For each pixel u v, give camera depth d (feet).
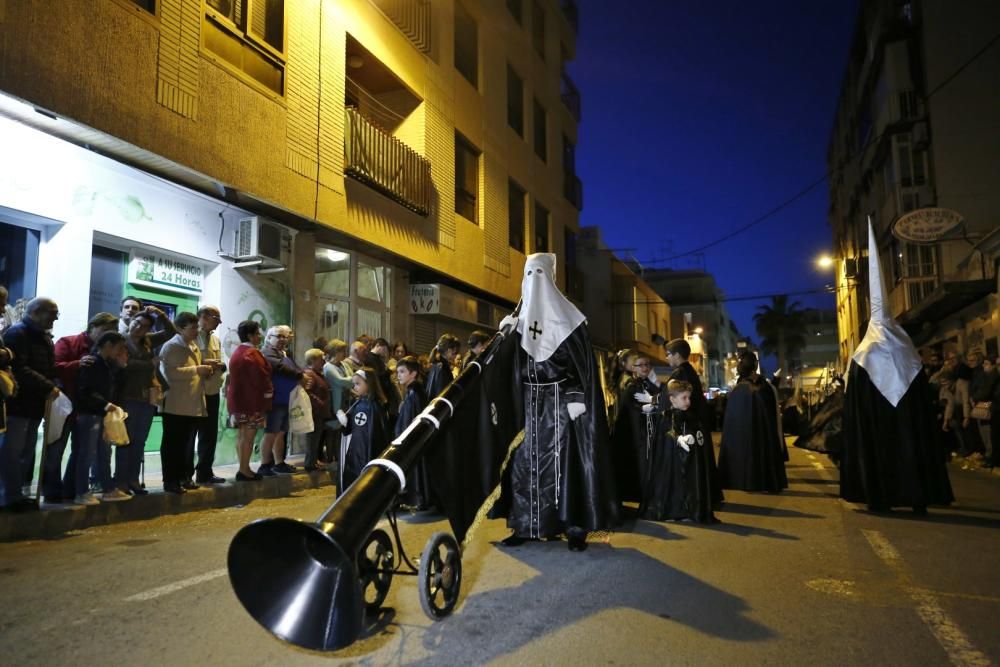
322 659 10.23
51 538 18.63
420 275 50.67
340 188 37.78
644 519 22.02
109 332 20.80
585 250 107.04
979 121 70.13
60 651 10.48
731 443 29.45
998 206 68.49
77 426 20.71
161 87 26.48
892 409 23.52
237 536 8.37
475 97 56.24
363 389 22.03
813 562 16.22
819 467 41.11
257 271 33.88
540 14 74.33
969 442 42.86
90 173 25.58
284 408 28.63
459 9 54.90
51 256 24.59
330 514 8.62
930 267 73.77
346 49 40.75
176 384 23.49
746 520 22.15
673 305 213.05
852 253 117.70
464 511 12.67
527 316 16.60
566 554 16.87
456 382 12.88
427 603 10.77
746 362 30.25
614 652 10.50
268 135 32.37
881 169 84.74
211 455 25.96
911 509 24.59
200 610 12.44
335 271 41.98
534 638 11.07
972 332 59.77
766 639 11.09
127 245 27.81
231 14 30.83
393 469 9.95
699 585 14.15
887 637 11.21
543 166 71.87
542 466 16.78
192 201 30.32
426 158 47.67
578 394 16.87
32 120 23.07
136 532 19.61
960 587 14.14
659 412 22.30
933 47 71.87
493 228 58.70
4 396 17.37
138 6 25.62
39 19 21.91
